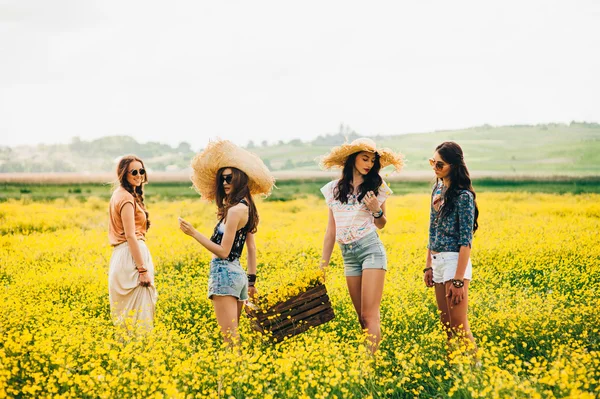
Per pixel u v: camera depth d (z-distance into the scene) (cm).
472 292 838
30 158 13212
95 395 459
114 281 676
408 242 1430
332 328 679
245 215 605
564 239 1398
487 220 1862
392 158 647
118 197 678
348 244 638
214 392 468
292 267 1030
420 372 539
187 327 703
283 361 493
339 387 459
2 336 578
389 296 798
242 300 618
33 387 454
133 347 545
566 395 436
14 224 1864
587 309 668
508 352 581
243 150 625
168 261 1216
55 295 894
